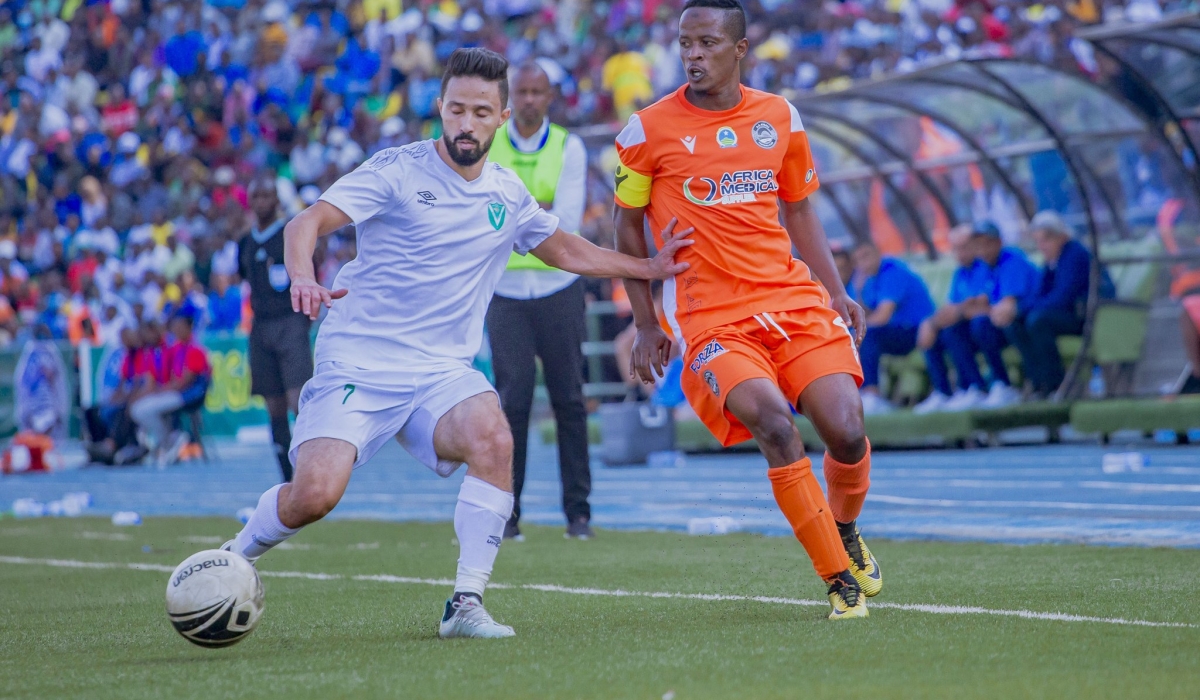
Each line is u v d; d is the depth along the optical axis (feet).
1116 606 50.62
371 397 50.67
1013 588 56.65
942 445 159.22
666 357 56.54
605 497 117.80
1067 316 153.17
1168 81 142.00
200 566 45.47
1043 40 214.90
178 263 263.49
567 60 274.36
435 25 288.10
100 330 251.80
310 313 46.85
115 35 338.95
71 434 221.66
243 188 283.59
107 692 39.58
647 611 53.88
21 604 62.80
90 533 103.14
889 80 154.71
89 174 315.37
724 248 53.31
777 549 76.74
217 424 228.22
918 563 67.41
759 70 241.96
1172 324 152.76
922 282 165.68
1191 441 142.92
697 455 170.30
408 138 275.18
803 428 155.02
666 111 54.54
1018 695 35.04
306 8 309.01
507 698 36.65
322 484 48.98
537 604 57.11
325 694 37.99
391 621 53.57
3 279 282.15
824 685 37.17
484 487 49.78
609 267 54.13
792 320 52.65
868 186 180.04
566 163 84.17
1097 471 116.26
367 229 51.49
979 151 163.63
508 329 84.53
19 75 346.95
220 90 306.76
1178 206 150.71
